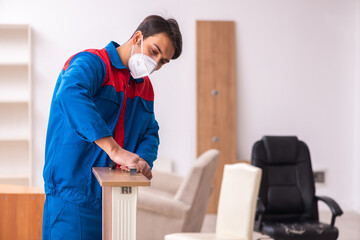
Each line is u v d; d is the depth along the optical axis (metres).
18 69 5.66
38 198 2.81
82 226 1.63
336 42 6.29
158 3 5.88
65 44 5.71
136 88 1.85
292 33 6.18
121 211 1.38
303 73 6.22
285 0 6.14
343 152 6.36
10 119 5.67
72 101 1.50
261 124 6.16
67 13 5.71
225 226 3.24
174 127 5.96
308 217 4.14
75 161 1.64
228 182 3.31
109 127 1.72
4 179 5.66
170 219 3.99
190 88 5.97
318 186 6.32
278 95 6.18
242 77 6.11
